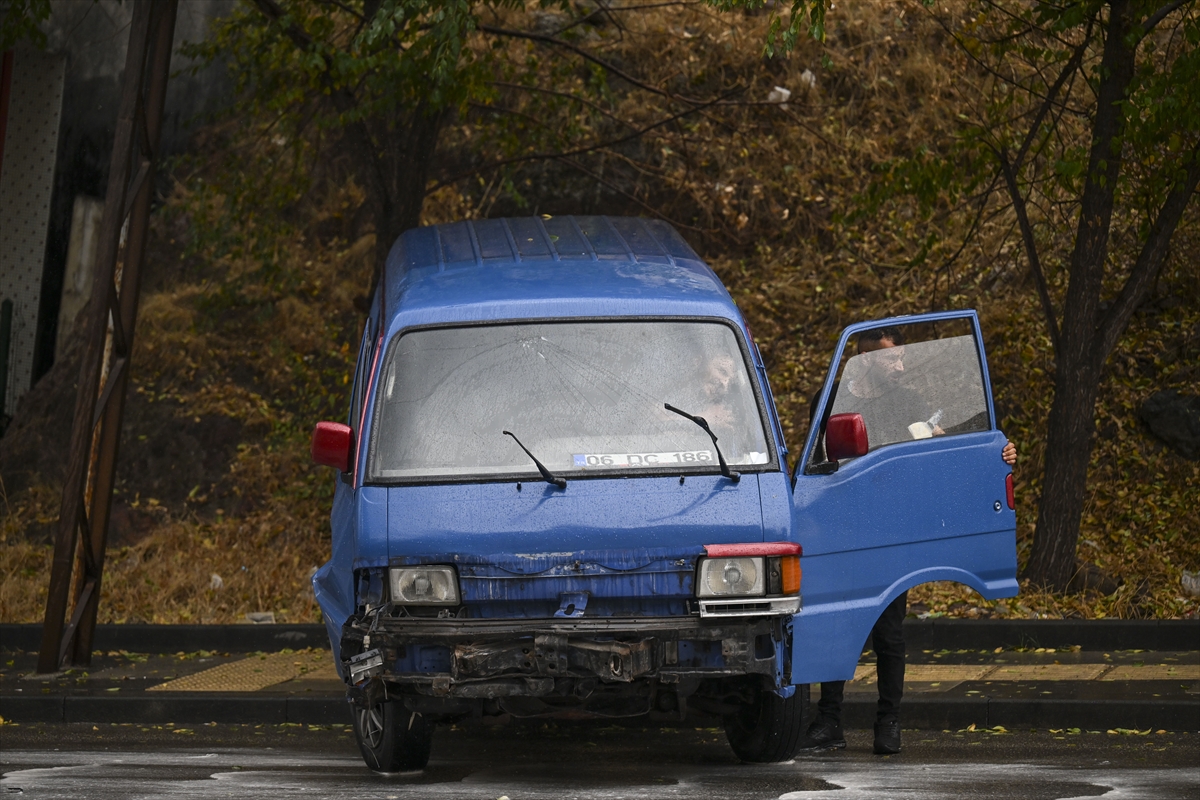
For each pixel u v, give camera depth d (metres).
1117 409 18.89
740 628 8.04
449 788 8.38
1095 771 9.01
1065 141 20.92
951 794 7.98
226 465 20.95
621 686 8.09
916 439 9.84
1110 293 20.19
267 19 18.56
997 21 18.98
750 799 7.82
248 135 24.17
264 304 23.11
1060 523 15.97
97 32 25.72
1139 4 15.59
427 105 17.52
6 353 25.11
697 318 9.10
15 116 25.91
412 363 8.91
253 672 14.03
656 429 8.65
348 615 8.97
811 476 9.35
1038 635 14.23
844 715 11.50
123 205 15.05
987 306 20.91
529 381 8.81
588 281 9.45
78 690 13.23
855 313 21.61
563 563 8.12
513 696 8.27
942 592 15.84
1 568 19.09
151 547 19.44
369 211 24.19
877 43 25.11
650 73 24.72
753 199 23.47
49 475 21.75
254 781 8.81
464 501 8.34
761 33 25.33
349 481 8.88
